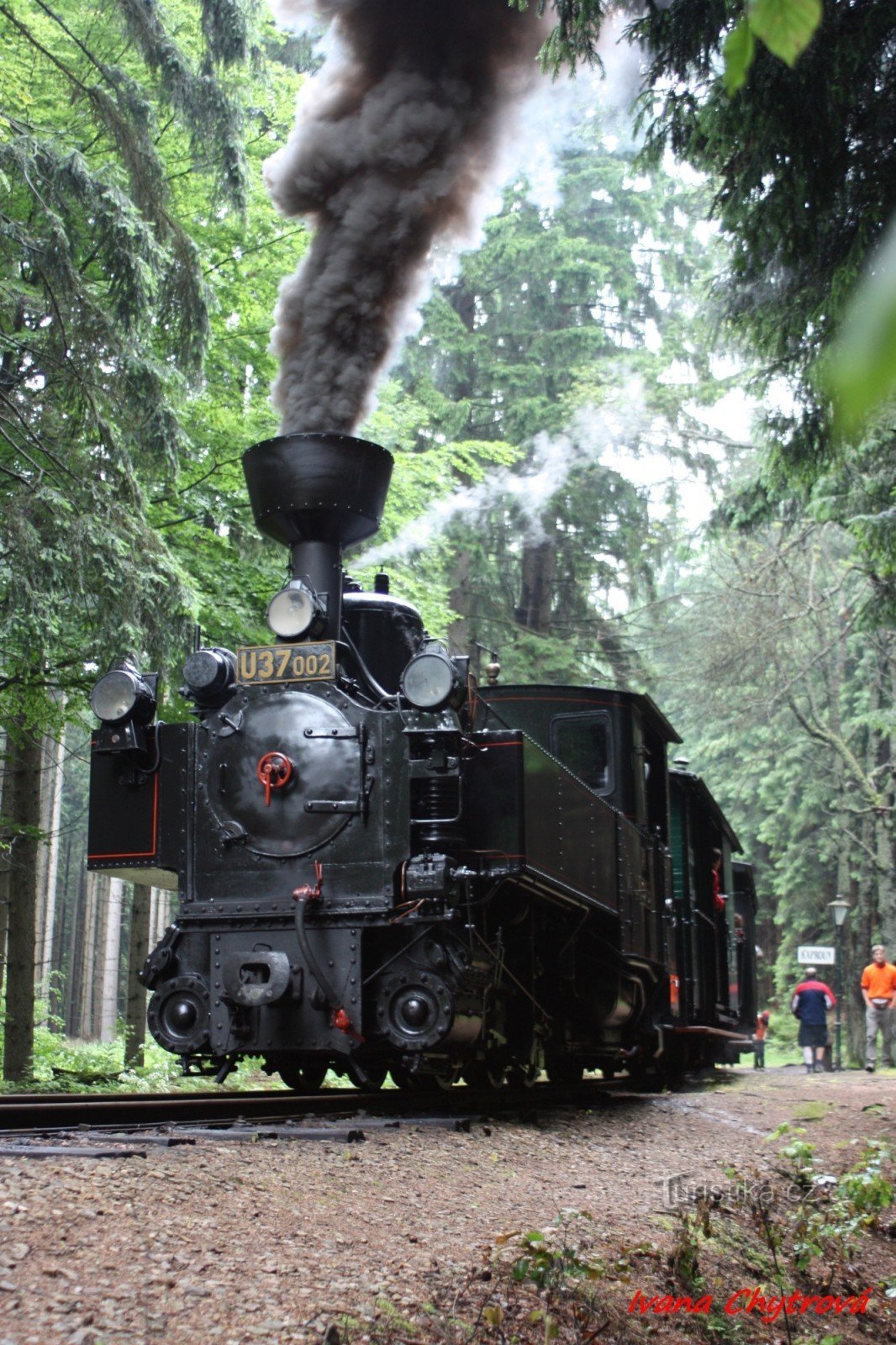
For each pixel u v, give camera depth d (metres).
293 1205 4.00
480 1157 5.58
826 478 11.61
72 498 11.58
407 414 17.58
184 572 12.09
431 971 7.19
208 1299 2.89
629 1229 4.40
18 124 11.95
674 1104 9.35
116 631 11.35
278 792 7.70
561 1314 3.44
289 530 8.23
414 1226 3.98
